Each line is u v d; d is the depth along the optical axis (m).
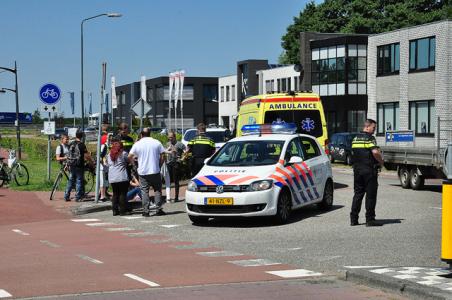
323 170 15.09
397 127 41.44
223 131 28.44
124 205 15.26
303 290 7.45
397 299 7.01
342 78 52.41
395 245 10.38
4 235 12.17
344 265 8.89
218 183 12.81
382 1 62.12
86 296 7.18
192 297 7.11
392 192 19.70
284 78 67.38
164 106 98.31
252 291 7.40
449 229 7.55
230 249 10.34
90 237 11.79
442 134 36.56
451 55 37.03
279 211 12.98
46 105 21.22
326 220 13.59
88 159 17.84
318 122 19.52
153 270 8.62
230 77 83.88
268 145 13.95
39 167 34.03
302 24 69.00
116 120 110.81
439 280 7.39
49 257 9.68
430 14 57.81
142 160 14.84
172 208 16.27
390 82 41.84
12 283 7.86
